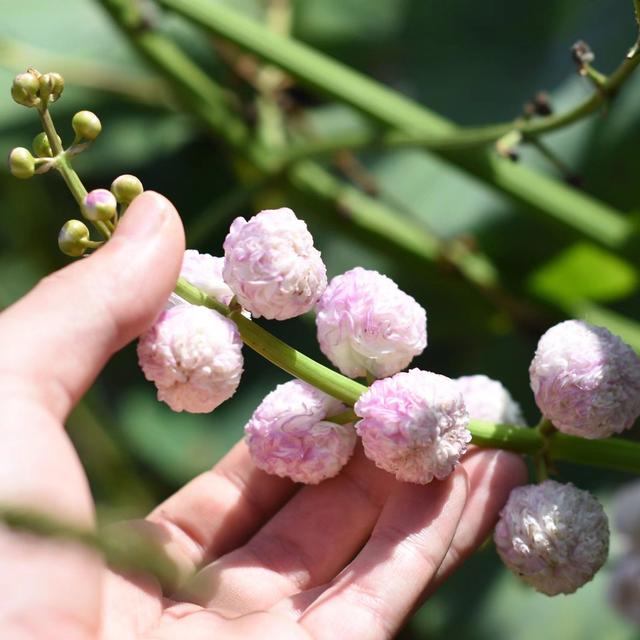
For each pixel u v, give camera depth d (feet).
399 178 1.82
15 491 0.99
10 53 1.79
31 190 1.89
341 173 1.84
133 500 1.84
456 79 1.83
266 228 1.09
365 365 1.17
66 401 1.06
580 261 1.68
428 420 1.11
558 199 1.55
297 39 1.85
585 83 1.62
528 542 1.16
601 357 1.15
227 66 1.86
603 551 1.16
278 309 1.10
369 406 1.12
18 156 1.08
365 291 1.16
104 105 1.86
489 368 1.75
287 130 1.84
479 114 1.81
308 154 1.63
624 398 1.16
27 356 1.04
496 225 1.73
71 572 0.99
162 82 1.80
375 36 1.86
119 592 1.16
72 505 1.01
